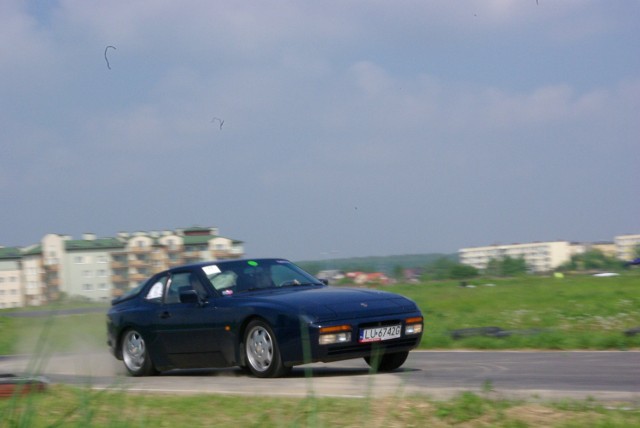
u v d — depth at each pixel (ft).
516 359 31.37
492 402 18.40
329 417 17.38
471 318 52.11
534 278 143.13
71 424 17.03
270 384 25.72
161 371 32.01
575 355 32.04
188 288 30.66
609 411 17.47
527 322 47.11
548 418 16.85
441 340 38.93
